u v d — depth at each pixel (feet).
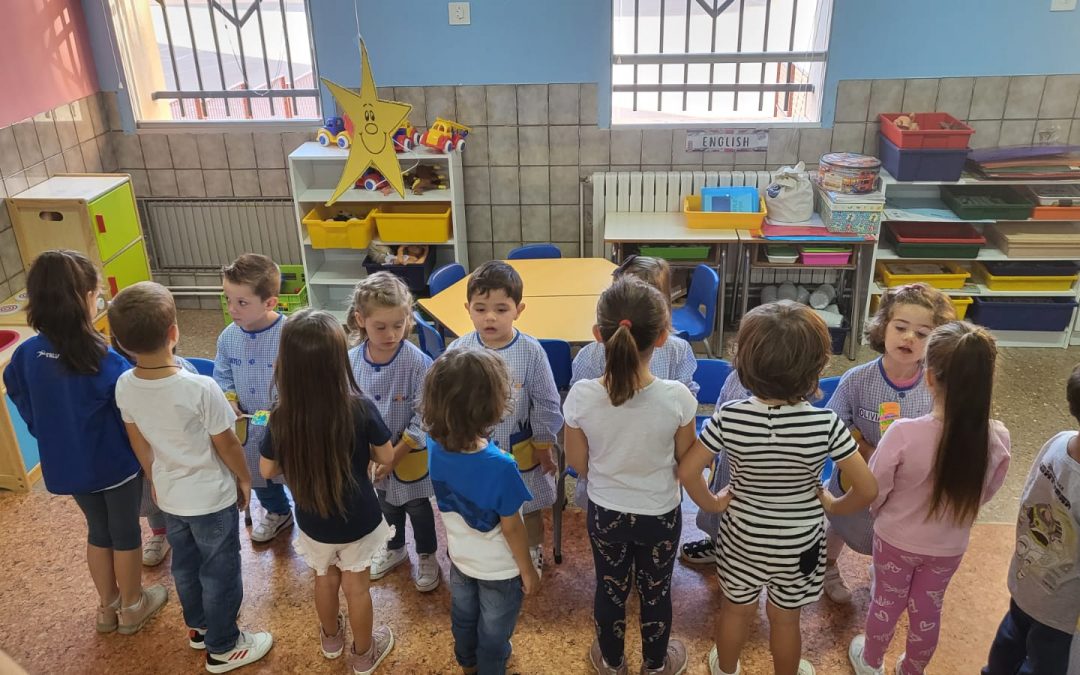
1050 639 6.54
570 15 15.29
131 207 14.78
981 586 9.20
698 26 16.11
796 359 6.01
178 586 7.99
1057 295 15.19
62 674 8.27
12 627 8.86
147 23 16.69
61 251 7.69
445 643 8.52
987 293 14.97
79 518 10.64
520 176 16.58
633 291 6.52
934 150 14.06
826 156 14.93
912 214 14.93
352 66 15.94
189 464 7.39
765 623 8.63
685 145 16.05
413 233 15.64
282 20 16.56
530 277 13.32
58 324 7.48
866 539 7.98
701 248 14.97
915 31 14.83
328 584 7.77
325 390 6.68
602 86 15.76
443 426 6.31
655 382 6.59
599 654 8.11
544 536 10.16
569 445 6.99
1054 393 13.80
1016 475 11.57
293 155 15.28
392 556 9.46
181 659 8.41
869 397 7.93
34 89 14.30
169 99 17.16
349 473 6.97
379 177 15.67
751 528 6.69
